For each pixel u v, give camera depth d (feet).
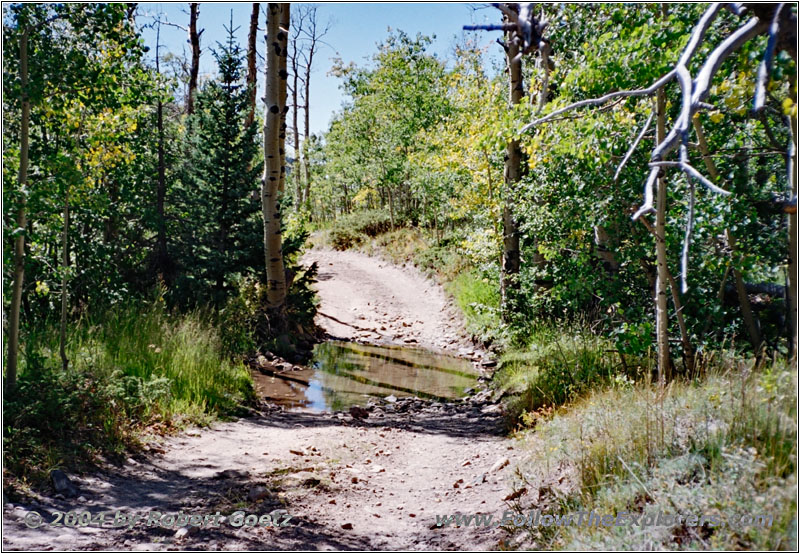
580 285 31.22
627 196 28.17
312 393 37.45
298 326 52.44
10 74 23.67
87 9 23.73
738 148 23.17
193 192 48.21
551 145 24.13
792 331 20.77
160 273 46.73
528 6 8.97
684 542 12.39
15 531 14.78
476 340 52.31
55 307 35.53
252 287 49.47
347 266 93.50
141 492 18.80
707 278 27.63
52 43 24.31
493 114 45.32
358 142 112.16
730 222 23.36
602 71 23.02
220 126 47.01
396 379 41.73
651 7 23.79
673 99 25.38
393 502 19.35
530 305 43.96
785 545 11.28
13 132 25.43
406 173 100.99
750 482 13.09
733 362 22.25
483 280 53.52
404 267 86.48
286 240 52.21
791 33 8.69
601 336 32.55
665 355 25.00
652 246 28.19
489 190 49.62
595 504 15.28
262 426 29.48
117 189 41.93
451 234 82.23
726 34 20.85
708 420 17.07
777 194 24.72
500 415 31.09
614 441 17.61
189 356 33.17
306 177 131.54
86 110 29.55
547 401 28.02
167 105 53.01
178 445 24.54
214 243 48.42
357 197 120.88
